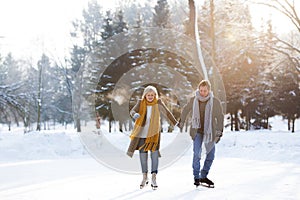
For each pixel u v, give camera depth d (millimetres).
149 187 4934
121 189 4766
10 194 4445
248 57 16781
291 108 24453
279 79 21000
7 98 19453
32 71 37906
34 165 8562
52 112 41688
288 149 11656
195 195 4199
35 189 4828
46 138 13312
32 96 23156
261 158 10281
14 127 39781
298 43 16922
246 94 22297
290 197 4020
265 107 26000
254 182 5215
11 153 11781
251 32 16375
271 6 15578
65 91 37531
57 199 4078
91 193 4453
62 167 8031
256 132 20312
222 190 4543
